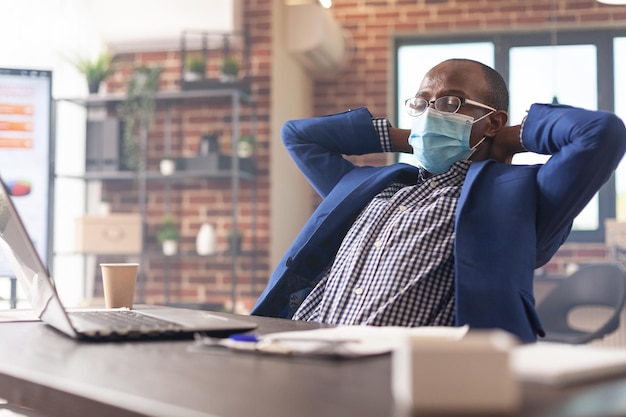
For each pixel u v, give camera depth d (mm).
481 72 2043
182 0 5441
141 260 5656
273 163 5652
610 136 1688
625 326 5070
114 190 5711
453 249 1756
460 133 1987
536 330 1688
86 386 809
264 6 5617
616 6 6090
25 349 1081
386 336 1096
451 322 1721
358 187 1961
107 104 5500
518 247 1677
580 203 1739
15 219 1188
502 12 6254
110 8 5500
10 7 5094
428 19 6367
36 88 3352
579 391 740
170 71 5730
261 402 716
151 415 695
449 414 641
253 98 5629
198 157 5332
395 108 6531
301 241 1972
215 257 5605
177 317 1398
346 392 759
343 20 6520
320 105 6543
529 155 5793
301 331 1201
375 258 1801
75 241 5148
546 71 6250
